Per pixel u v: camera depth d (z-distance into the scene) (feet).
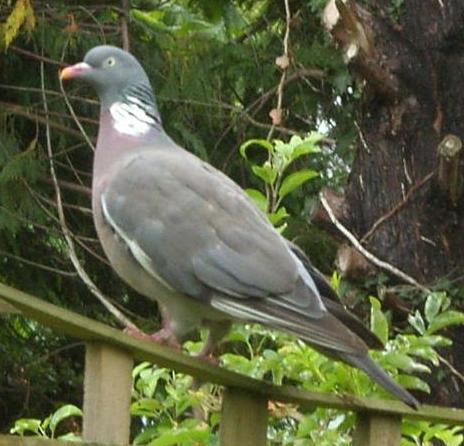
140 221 27.99
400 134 41.68
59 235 53.88
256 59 54.54
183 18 54.85
